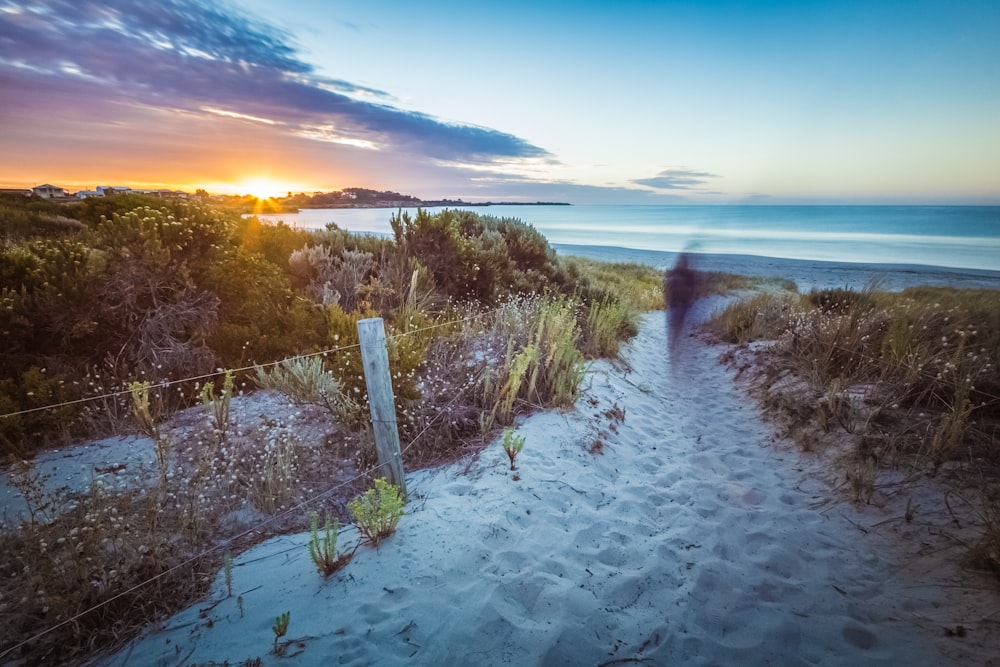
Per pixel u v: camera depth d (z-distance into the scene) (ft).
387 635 7.46
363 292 23.16
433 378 16.51
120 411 13.93
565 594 8.47
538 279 32.35
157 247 17.11
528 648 7.30
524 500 11.45
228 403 13.08
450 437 14.28
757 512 11.55
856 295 28.71
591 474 13.07
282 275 22.81
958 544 9.13
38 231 31.07
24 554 8.13
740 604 8.45
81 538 8.53
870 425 13.92
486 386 15.49
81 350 15.84
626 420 17.25
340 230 32.50
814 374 17.57
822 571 9.29
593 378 20.10
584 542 10.14
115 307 16.29
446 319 22.33
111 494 9.83
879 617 7.91
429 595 8.33
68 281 15.69
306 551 9.68
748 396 19.63
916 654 7.02
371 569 8.95
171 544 9.11
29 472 10.66
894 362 15.88
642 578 9.09
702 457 14.74
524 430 14.88
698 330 33.14
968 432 12.28
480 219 37.91
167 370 15.76
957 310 18.35
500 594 8.40
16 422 12.01
